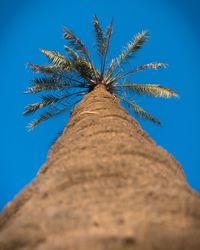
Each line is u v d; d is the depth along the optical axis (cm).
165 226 414
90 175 538
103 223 419
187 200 461
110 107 1009
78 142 714
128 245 379
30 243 411
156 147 716
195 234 406
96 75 1714
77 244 382
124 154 619
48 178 561
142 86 1795
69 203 475
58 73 1717
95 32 1773
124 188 495
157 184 513
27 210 507
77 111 1097
